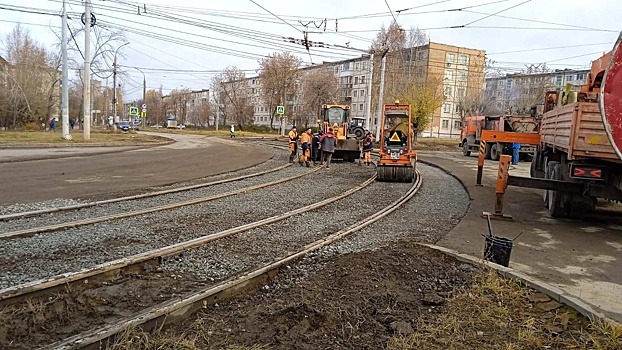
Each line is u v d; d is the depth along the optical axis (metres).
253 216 9.12
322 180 15.72
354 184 14.84
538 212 10.45
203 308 4.67
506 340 4.10
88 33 28.97
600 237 8.16
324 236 7.77
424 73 50.88
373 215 9.56
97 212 8.89
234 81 79.31
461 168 21.86
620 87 3.19
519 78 71.44
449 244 7.30
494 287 5.30
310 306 4.68
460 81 70.94
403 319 4.48
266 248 6.88
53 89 52.47
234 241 7.16
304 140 20.83
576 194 9.14
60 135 34.16
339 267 6.00
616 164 7.86
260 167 19.34
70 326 4.16
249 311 4.67
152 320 4.14
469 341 4.06
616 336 4.12
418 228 8.62
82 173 14.87
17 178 13.12
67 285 4.84
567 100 9.90
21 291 4.46
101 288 5.01
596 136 7.52
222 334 4.15
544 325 4.42
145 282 5.27
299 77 74.94
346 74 85.31
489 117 31.47
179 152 26.08
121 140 33.44
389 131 16.05
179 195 11.34
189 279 5.46
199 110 99.31
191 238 7.18
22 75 49.25
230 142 40.34
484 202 11.70
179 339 3.96
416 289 5.35
